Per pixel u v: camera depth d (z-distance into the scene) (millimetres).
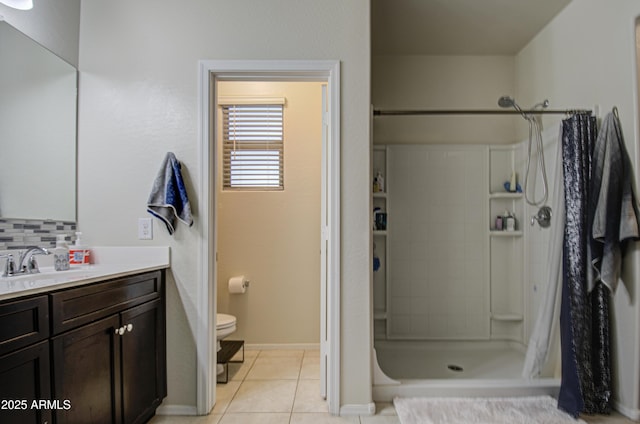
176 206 1915
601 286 1973
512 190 2969
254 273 3102
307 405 2049
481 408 1945
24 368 1087
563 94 2449
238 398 2141
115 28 2004
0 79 1532
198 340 1953
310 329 3090
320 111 3127
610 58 2039
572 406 1879
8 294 1021
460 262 3055
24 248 1645
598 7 2123
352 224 1981
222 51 2002
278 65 1988
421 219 3061
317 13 2004
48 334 1174
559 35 2486
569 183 2082
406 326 3037
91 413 1373
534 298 2775
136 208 1977
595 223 1939
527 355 2285
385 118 3107
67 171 1910
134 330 1659
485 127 3109
